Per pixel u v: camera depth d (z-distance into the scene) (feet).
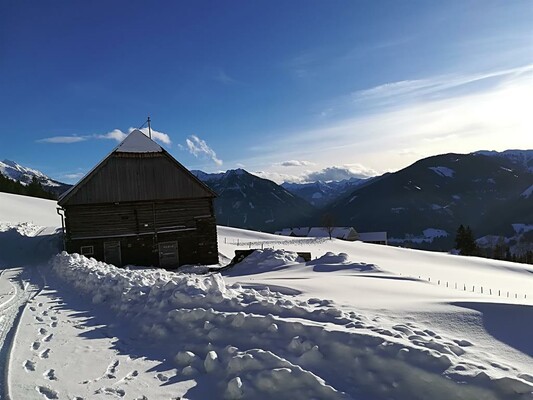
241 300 28.43
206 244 94.94
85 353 23.39
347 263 53.26
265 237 206.59
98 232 86.58
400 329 20.74
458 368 15.81
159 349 23.90
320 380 16.97
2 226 123.44
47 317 31.78
